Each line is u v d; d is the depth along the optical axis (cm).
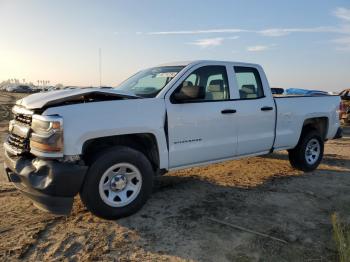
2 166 713
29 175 396
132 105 445
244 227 427
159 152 470
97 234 400
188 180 626
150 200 516
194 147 507
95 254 357
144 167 446
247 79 596
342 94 1941
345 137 1259
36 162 400
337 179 657
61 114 394
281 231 419
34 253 357
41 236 393
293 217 464
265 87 614
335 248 380
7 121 1834
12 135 459
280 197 542
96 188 411
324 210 493
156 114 462
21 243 374
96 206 414
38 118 396
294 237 404
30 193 397
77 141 396
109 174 424
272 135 617
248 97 588
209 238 396
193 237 397
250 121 578
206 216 458
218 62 555
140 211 469
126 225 425
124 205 436
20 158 426
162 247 374
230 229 420
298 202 522
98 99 450
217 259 353
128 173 439
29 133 414
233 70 572
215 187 586
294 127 656
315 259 356
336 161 823
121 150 427
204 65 535
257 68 611
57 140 385
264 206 501
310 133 689
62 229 411
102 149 427
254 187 591
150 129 454
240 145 569
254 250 372
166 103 477
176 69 529
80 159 405
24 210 468
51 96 421
